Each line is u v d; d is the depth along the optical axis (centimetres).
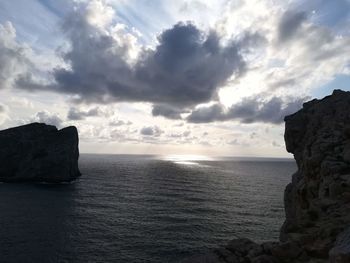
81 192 13288
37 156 17475
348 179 2539
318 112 3778
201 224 7900
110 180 18200
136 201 11250
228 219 8506
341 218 2208
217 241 6512
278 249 2000
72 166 18775
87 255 5638
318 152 3061
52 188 14450
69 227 7525
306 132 3841
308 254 2005
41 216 8638
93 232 7106
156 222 8081
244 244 2223
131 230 7288
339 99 3762
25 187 14625
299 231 2492
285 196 3950
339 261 1379
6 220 8081
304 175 3250
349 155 2814
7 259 5391
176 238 6681
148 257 5566
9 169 17488
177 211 9512
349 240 1442
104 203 10762
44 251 5812
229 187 15888
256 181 19325
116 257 5547
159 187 15375
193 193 13525
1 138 17962
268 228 7631
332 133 3250
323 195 2672
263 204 10944
